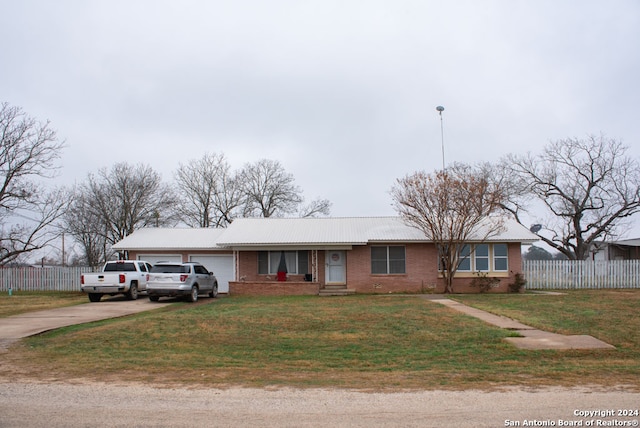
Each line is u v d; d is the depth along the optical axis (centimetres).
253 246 2767
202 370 936
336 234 2823
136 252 3058
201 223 4862
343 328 1384
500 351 1098
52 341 1260
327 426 597
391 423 606
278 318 1539
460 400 705
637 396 723
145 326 1416
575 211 3731
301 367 970
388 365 985
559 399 707
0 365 984
